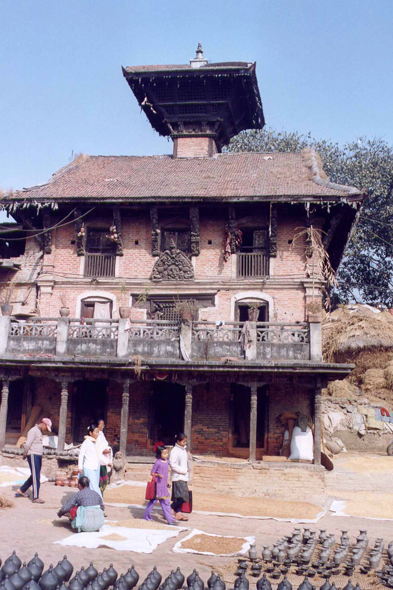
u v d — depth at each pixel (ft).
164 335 69.15
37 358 66.95
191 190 80.12
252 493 59.47
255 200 76.07
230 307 78.54
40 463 47.16
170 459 43.50
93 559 30.66
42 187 85.15
